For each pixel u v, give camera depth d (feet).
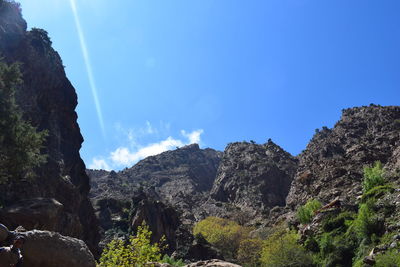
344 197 201.67
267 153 608.60
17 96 142.92
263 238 280.10
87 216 189.37
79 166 196.54
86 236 180.75
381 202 136.56
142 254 37.60
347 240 140.15
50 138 162.61
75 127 205.67
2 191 94.73
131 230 263.70
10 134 82.33
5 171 84.74
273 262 159.43
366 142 341.41
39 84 173.27
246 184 543.39
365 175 179.93
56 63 201.57
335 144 384.68
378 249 110.32
